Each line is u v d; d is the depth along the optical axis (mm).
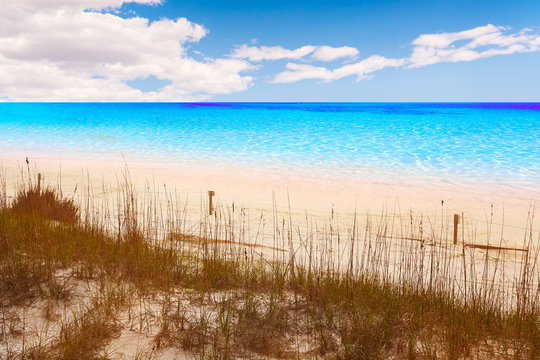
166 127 36406
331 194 13008
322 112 60438
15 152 22156
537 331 3242
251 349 2904
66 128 35781
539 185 14289
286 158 20484
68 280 3707
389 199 12367
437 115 52125
